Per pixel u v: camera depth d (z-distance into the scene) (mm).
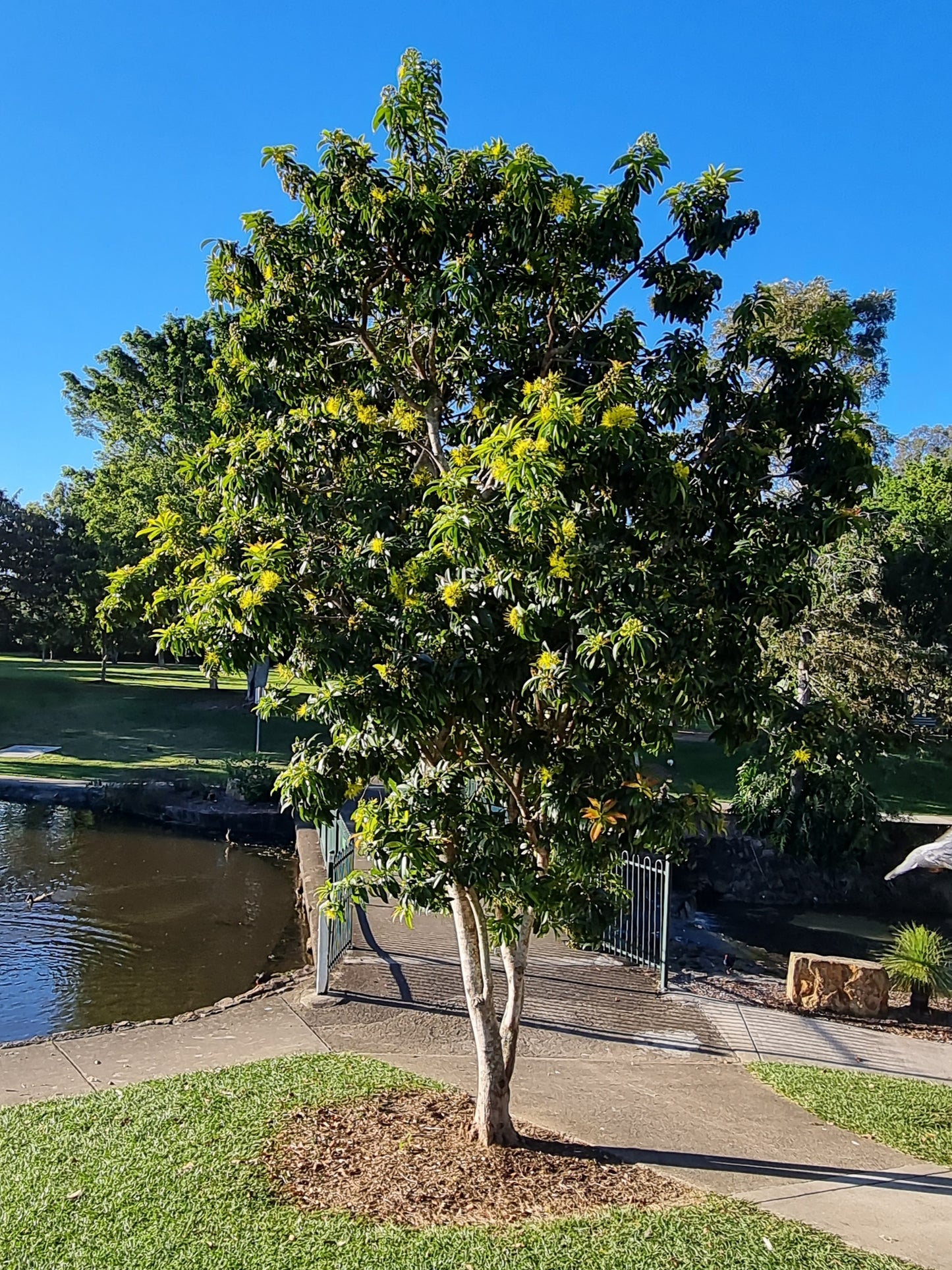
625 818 4395
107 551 30438
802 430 5234
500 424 4660
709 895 15695
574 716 4609
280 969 10570
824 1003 8570
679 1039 7574
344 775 4492
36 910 12672
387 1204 4527
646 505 4617
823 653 14695
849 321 5250
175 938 11648
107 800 18922
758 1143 5598
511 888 4566
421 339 5777
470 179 5426
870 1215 4680
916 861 11898
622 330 5523
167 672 43312
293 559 4395
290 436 5281
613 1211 4555
